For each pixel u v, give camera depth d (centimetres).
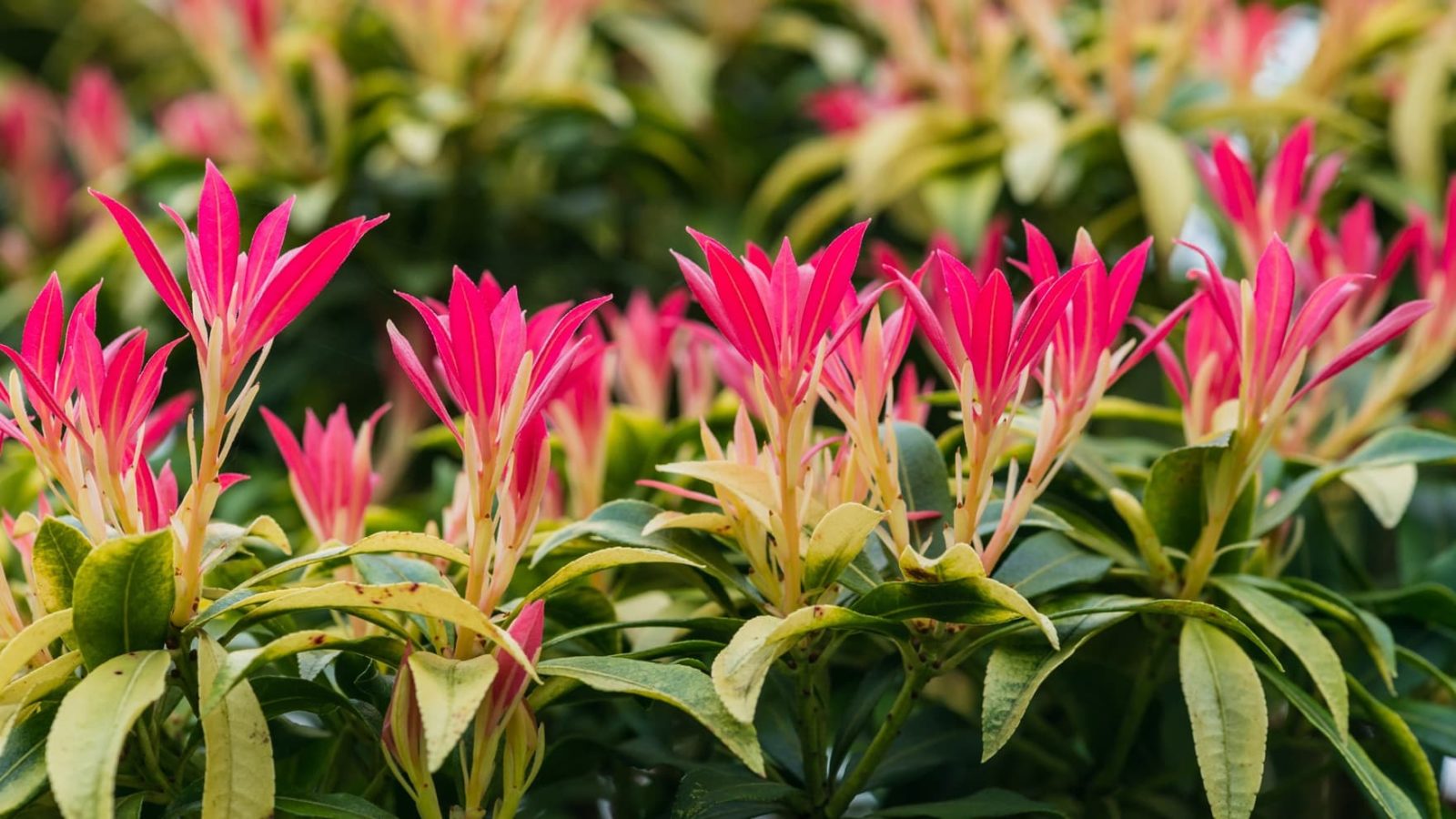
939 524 136
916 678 134
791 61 251
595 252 216
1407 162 176
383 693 133
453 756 136
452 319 127
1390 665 136
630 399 154
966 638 134
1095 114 179
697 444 154
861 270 193
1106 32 198
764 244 217
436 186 201
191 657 130
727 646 128
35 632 127
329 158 199
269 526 134
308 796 129
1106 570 136
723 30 241
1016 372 130
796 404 129
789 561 131
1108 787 145
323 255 128
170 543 126
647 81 256
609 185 231
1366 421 150
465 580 140
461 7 198
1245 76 179
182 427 192
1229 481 135
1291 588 138
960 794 147
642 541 134
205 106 212
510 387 128
